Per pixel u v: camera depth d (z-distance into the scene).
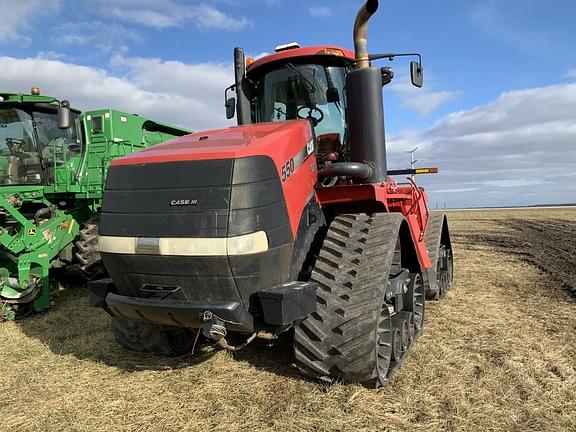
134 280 3.21
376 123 3.86
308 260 3.66
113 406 3.36
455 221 25.17
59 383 3.81
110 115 8.24
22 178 7.45
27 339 5.17
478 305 5.89
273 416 3.08
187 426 3.04
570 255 10.77
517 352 4.14
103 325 5.59
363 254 3.48
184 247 2.96
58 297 7.38
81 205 7.99
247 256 2.92
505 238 15.26
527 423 2.96
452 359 3.99
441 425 2.94
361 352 3.20
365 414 3.06
